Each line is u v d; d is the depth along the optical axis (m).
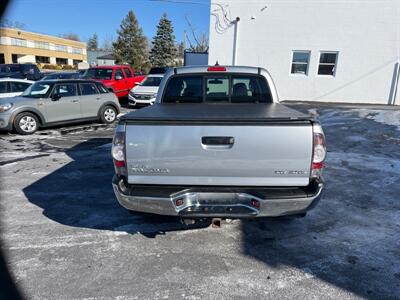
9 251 3.02
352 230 3.52
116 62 61.50
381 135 8.74
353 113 12.51
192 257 2.96
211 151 2.61
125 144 2.66
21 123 8.32
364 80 15.43
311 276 2.70
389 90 15.32
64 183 4.90
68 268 2.77
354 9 14.69
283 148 2.59
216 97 4.41
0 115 8.12
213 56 15.91
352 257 3.00
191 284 2.58
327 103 15.59
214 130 2.59
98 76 14.69
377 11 14.55
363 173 5.50
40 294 2.45
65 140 7.88
